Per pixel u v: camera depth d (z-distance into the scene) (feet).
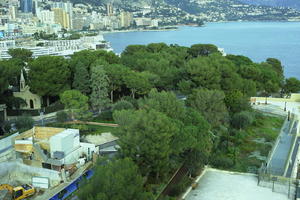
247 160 256.93
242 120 317.42
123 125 213.05
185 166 225.97
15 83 364.17
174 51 536.01
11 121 293.02
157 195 189.78
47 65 328.70
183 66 420.77
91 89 336.90
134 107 319.47
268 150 274.16
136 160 185.98
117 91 378.12
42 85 325.42
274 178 215.72
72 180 205.16
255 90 402.72
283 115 377.09
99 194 132.46
